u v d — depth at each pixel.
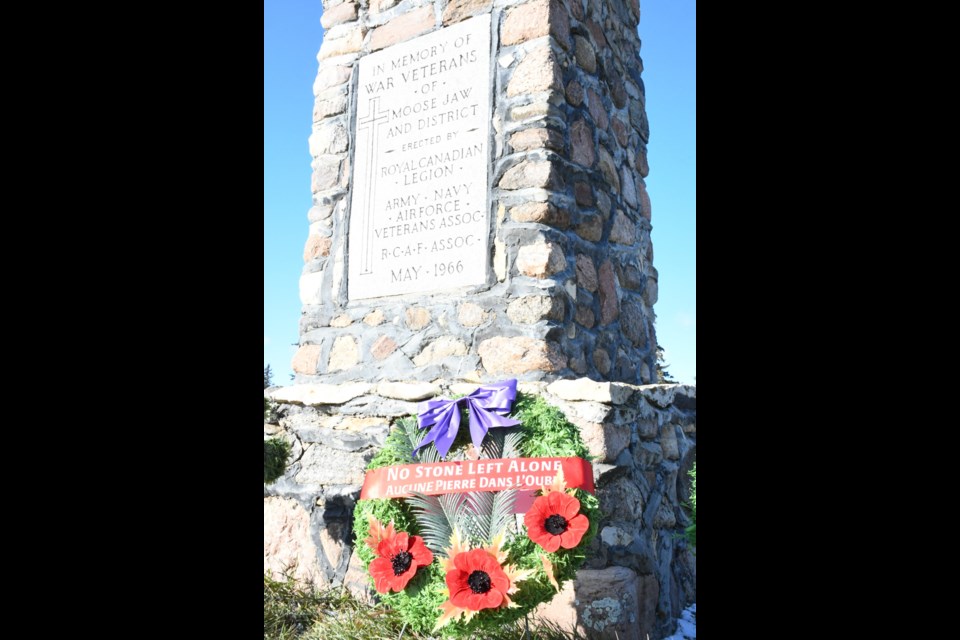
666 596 4.26
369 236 5.41
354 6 5.77
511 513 3.22
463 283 4.87
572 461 3.26
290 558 4.62
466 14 5.14
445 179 5.06
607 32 5.83
